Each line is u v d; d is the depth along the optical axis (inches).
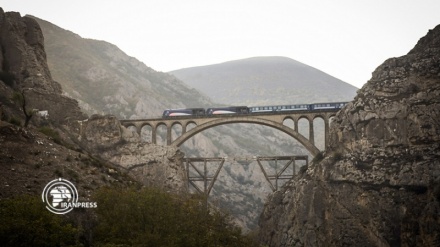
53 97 5826.8
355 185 5216.5
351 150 5561.0
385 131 5339.6
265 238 6097.4
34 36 6235.2
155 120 6378.0
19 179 2866.6
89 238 2476.6
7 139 3260.3
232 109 6343.5
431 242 4202.8
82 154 3863.2
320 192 5516.7
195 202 3508.9
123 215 2728.8
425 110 5157.5
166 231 2795.3
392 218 4840.1
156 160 5910.4
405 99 5324.8
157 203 2979.8
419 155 4990.2
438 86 5260.8
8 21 5969.5
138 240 2573.8
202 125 6269.7
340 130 5733.3
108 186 3248.0
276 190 6323.8
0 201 2343.8
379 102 5472.4
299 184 5812.0
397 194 4926.2
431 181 4741.6
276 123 6136.8
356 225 5068.9
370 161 5265.8
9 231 2096.5
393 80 5565.9
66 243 2237.9
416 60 5664.4
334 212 5265.8
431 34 6151.6
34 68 5910.4
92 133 5925.2
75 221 2500.0
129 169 5782.5
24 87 5679.1
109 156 5846.5
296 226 5590.6
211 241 3056.1
